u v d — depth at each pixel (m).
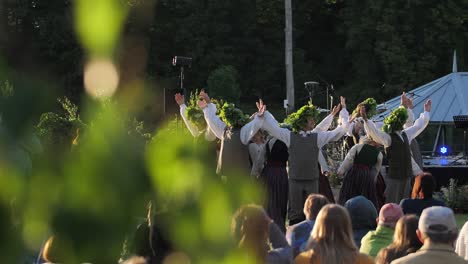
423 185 7.88
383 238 6.07
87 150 1.09
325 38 44.41
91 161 1.08
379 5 40.34
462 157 18.77
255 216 3.43
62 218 1.07
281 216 10.40
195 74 39.75
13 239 1.05
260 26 42.62
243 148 10.04
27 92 1.04
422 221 4.64
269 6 42.38
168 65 38.56
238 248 1.16
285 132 10.38
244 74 41.59
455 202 15.20
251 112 38.88
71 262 1.07
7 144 1.04
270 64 41.84
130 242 1.12
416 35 40.34
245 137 10.01
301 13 43.78
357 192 11.10
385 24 39.88
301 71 42.22
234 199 1.17
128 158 1.10
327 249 4.70
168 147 1.14
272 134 10.25
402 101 12.09
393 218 6.07
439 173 16.48
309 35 44.31
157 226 1.14
